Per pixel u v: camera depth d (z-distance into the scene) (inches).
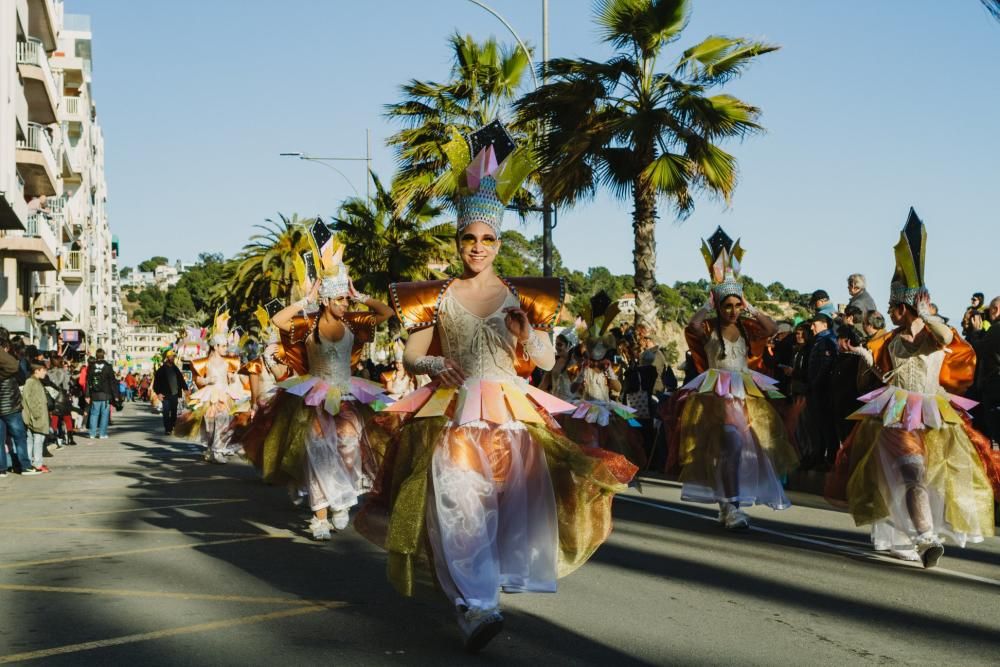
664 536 343.6
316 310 355.6
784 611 232.2
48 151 1373.0
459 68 1075.9
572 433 482.0
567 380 494.3
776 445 362.9
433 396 211.8
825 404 498.0
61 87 2023.9
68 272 2252.7
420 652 197.5
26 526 382.0
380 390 358.9
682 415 370.0
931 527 285.1
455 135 216.4
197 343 1059.3
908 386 299.9
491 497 200.7
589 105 724.0
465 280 215.6
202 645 203.8
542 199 761.0
